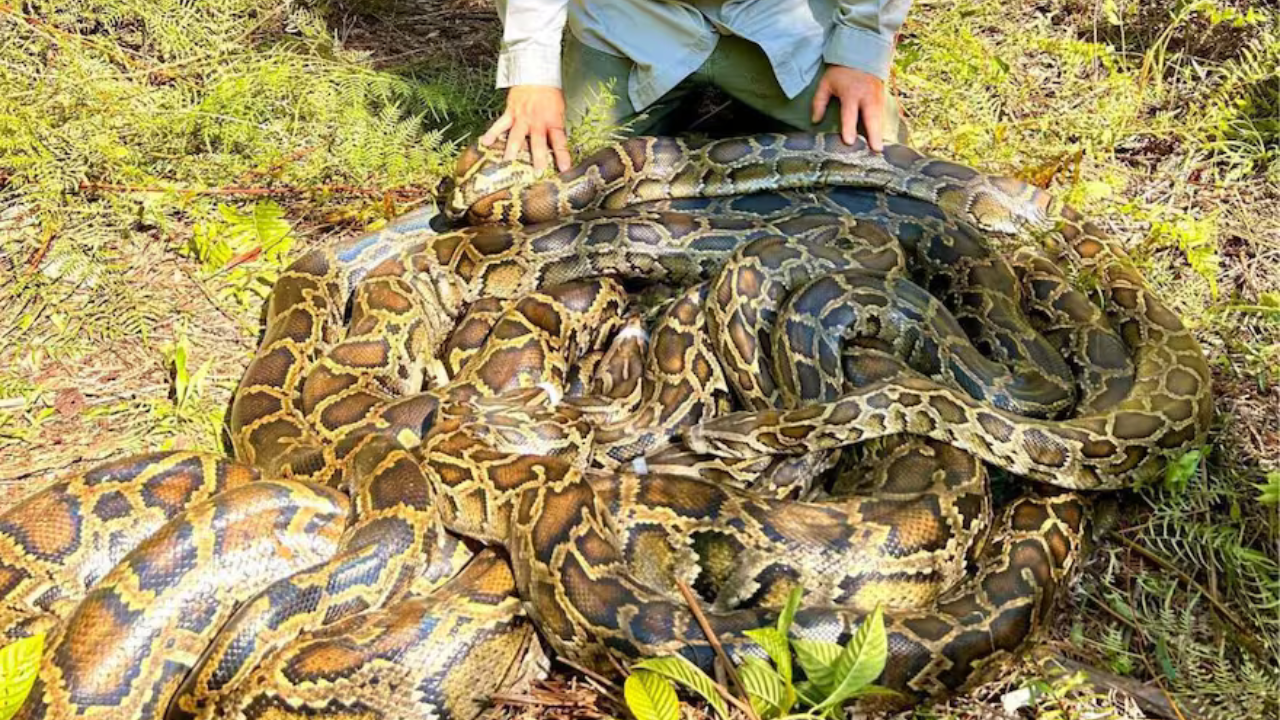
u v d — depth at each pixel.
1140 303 2.52
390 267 2.61
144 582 1.95
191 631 1.96
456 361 2.52
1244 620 2.10
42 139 2.85
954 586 2.12
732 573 2.11
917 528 2.11
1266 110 2.98
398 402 2.33
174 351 2.57
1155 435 2.24
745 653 1.95
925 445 2.26
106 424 2.46
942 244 2.63
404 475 2.08
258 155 2.94
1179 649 2.05
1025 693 2.03
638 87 2.87
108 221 2.80
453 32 3.43
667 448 2.38
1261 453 2.34
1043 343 2.45
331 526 2.06
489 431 2.25
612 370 2.52
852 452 2.34
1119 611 2.14
